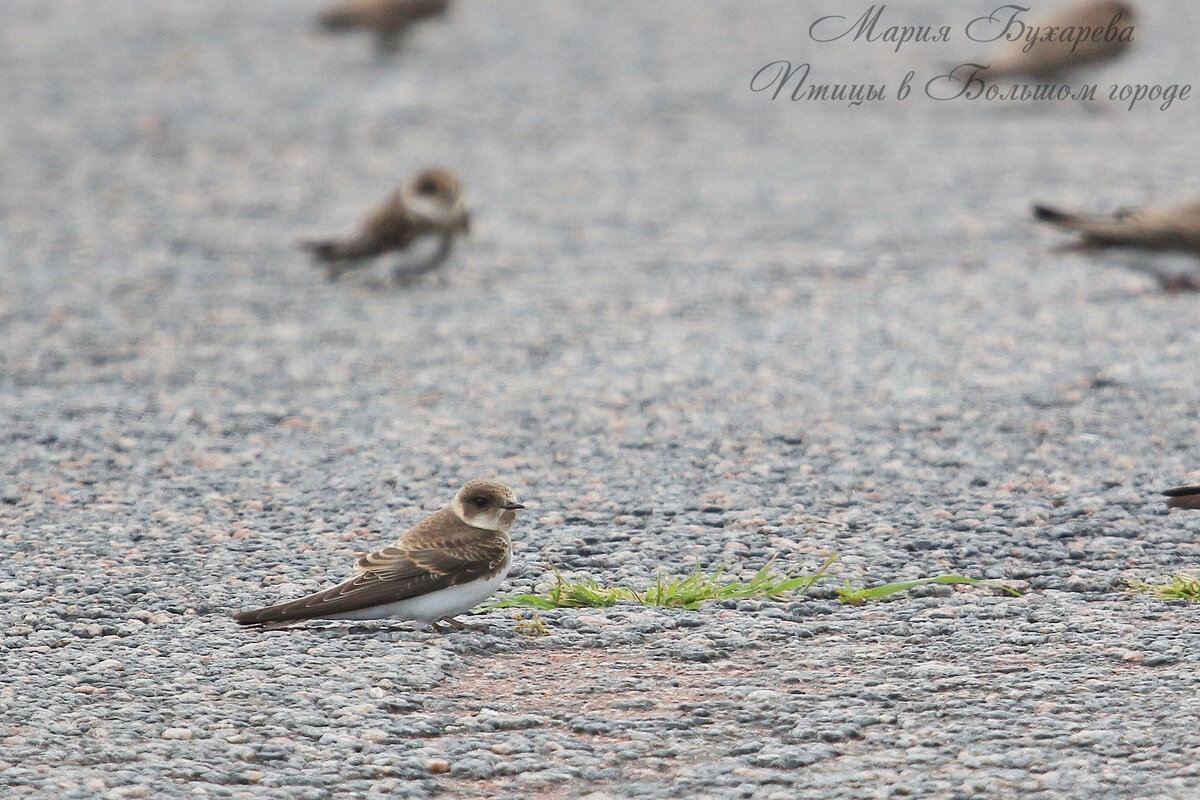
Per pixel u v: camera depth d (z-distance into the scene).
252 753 7.33
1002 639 8.76
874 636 8.93
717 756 7.31
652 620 9.23
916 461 12.53
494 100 32.19
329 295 19.86
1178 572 9.91
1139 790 6.76
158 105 32.06
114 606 9.52
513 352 16.73
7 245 22.50
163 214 24.36
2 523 11.32
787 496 11.77
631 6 41.78
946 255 20.80
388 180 26.28
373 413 14.49
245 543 10.85
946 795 6.80
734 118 30.62
